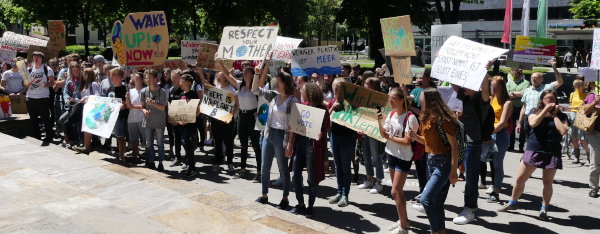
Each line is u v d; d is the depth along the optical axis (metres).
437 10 34.09
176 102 7.98
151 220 5.09
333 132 6.51
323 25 65.06
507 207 6.43
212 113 7.97
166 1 33.00
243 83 7.84
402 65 5.59
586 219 6.18
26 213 5.22
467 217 6.00
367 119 6.09
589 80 9.34
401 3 28.91
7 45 12.27
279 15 35.19
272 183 7.71
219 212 5.37
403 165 5.21
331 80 8.77
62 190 6.09
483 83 5.80
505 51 5.50
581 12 23.45
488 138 5.96
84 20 38.66
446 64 6.10
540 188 7.66
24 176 6.70
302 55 8.91
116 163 8.35
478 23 66.06
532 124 6.00
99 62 11.20
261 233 4.80
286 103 6.01
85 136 8.98
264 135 6.31
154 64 7.97
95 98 8.73
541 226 5.91
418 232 5.68
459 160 4.68
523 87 10.72
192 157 8.00
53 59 11.08
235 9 36.00
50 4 35.44
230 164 8.37
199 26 44.91
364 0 30.00
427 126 4.76
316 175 5.98
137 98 8.27
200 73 8.74
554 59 9.28
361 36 67.69
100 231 4.75
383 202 6.83
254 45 7.09
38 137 10.43
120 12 37.19
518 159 9.86
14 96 11.48
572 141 9.52
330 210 6.45
